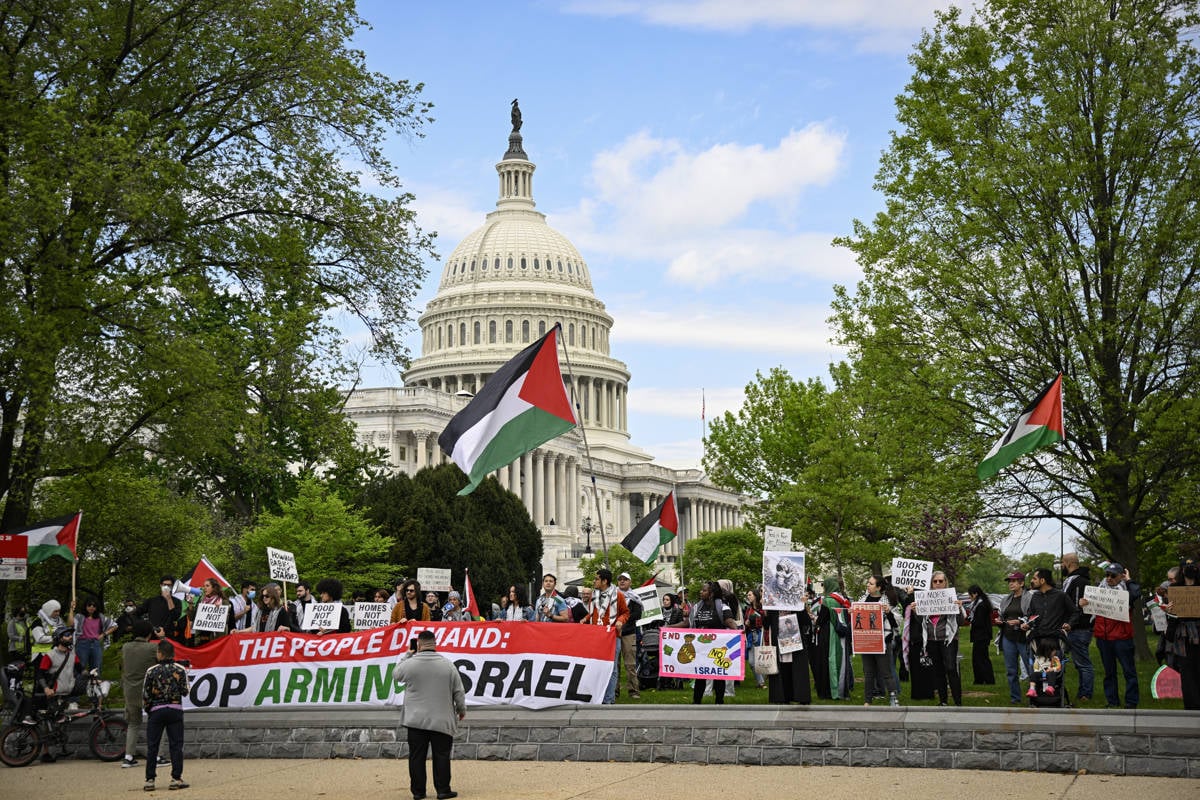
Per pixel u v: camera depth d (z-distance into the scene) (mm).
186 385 33312
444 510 92938
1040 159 41219
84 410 34594
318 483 70000
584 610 33969
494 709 24719
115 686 38781
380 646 26234
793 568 26094
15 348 30906
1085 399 39938
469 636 25484
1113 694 26266
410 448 159625
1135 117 40594
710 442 81688
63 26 34875
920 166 43562
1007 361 41406
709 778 21188
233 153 39781
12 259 32062
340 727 25453
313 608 29188
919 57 44500
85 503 50719
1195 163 39969
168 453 37031
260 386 40250
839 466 71375
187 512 57531
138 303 34094
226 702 26719
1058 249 40500
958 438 42594
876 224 44250
